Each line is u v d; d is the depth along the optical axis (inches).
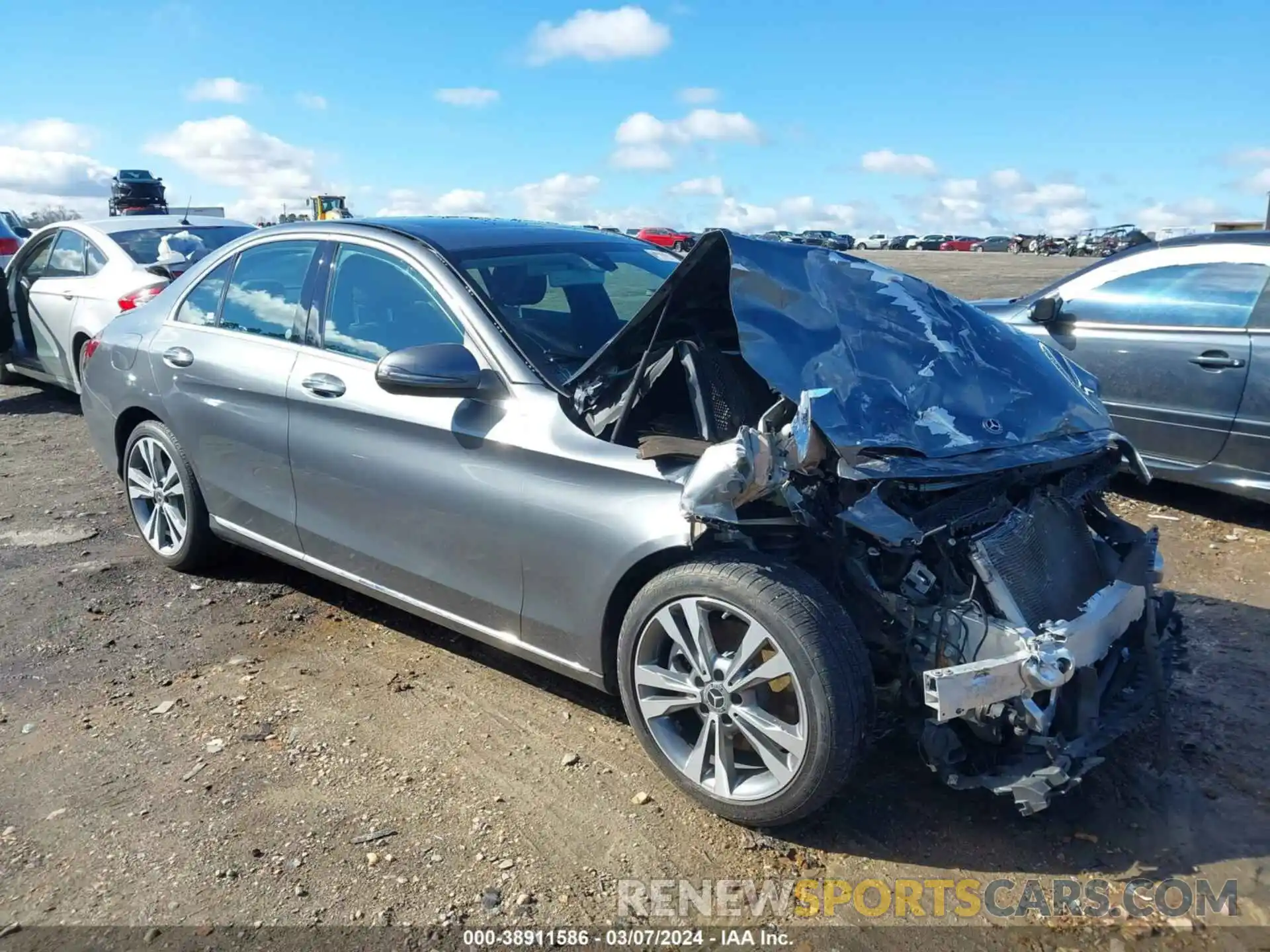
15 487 249.8
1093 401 138.4
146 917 100.5
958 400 120.5
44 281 337.1
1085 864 108.1
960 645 104.3
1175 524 219.3
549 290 147.1
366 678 149.9
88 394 201.0
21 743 132.6
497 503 128.5
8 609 174.7
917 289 137.9
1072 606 115.2
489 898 103.3
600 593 120.3
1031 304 254.4
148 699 144.2
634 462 116.8
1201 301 219.1
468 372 126.6
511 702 142.8
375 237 153.5
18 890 104.5
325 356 153.0
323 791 121.3
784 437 105.7
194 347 174.6
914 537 101.8
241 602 178.2
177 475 184.2
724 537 112.9
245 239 176.9
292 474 156.9
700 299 128.9
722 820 115.8
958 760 106.8
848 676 102.2
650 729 119.0
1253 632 164.2
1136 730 133.6
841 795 120.6
